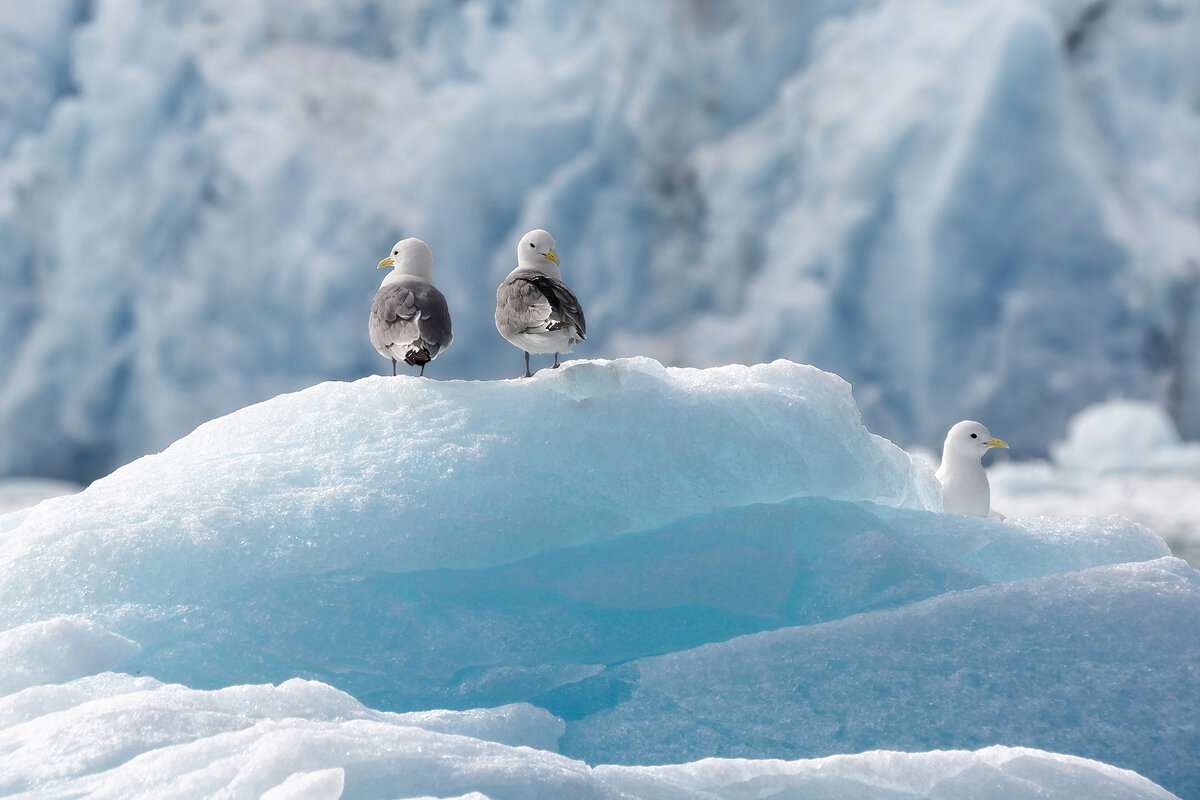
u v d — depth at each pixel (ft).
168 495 12.68
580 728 11.05
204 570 11.91
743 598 12.78
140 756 8.68
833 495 14.69
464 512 12.71
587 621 12.25
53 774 8.62
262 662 11.35
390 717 10.19
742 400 14.49
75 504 12.99
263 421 14.05
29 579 11.78
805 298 77.46
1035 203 73.97
